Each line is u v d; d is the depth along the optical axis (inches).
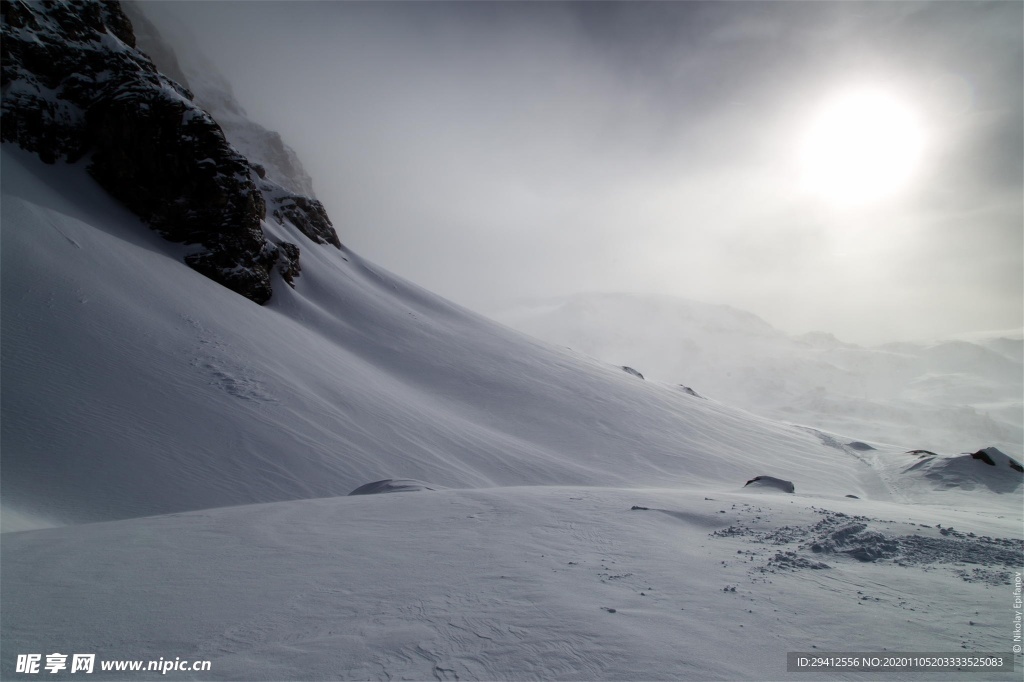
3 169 1041.5
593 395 1763.0
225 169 1417.3
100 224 1151.0
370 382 1200.8
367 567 230.4
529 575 220.7
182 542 269.7
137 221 1300.4
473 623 174.4
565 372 1963.6
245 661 149.4
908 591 217.2
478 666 148.3
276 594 198.7
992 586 223.6
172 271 1154.7
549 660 152.1
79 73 1346.0
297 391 896.3
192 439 658.2
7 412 570.9
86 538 278.7
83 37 1408.7
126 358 758.5
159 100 1363.2
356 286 2110.0
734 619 184.9
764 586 218.1
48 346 702.5
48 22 1355.8
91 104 1322.6
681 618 183.6
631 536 289.3
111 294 896.9
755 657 158.9
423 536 282.4
